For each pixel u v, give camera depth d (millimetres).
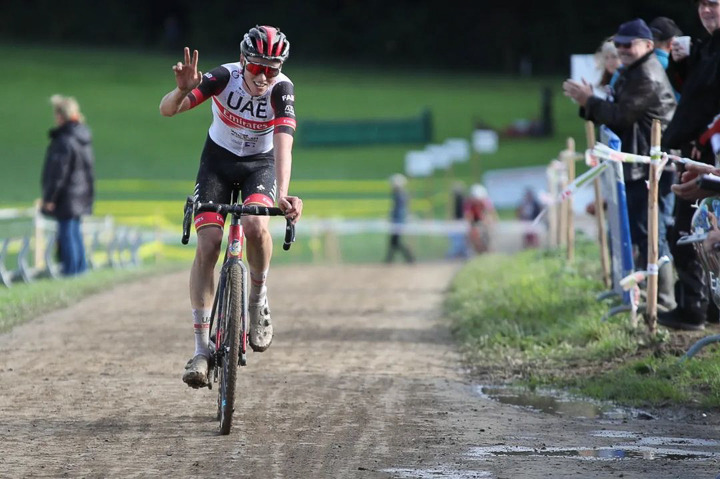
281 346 26281
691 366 21000
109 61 177625
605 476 14672
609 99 26484
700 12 21938
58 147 41656
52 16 196000
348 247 79188
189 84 16828
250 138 17953
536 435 17219
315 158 120000
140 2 199625
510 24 193000
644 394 19766
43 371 22453
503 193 94188
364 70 189750
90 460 15508
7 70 161750
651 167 22750
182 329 28750
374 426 17781
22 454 15805
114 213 82125
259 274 17984
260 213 16750
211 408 19109
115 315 31656
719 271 18781
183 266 53094
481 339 25781
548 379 21719
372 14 198750
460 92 167250
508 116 146500
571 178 33469
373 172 110562
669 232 23219
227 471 14938
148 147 120125
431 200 91562
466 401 20000
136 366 23156
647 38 24672
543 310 27391
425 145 128000
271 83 17562
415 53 197500
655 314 23031
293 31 197750
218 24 194500
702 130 21891
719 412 18641
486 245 67688
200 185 18000
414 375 22656
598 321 24953
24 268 40875
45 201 41844
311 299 36906
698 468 15086
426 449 16234
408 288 41062
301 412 18828
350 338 27719
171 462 15414
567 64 191875
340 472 14898
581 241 39562
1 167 102500
